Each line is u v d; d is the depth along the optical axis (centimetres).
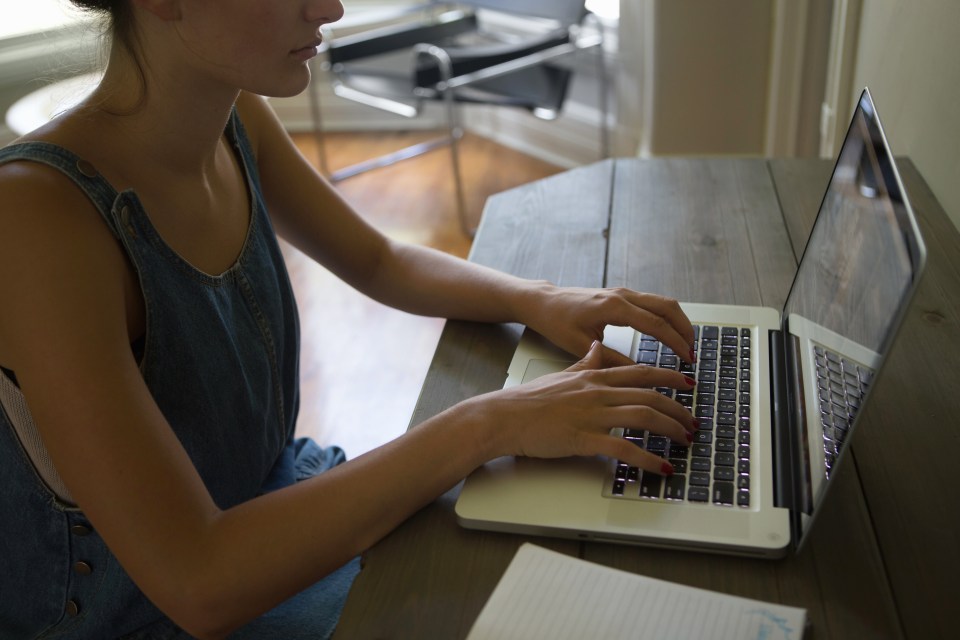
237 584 66
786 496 69
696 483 71
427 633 62
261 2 72
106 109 78
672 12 226
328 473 72
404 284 106
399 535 71
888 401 81
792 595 63
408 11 327
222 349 84
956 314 94
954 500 70
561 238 118
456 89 298
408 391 221
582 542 68
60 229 68
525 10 291
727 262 108
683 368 86
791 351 85
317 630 85
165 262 78
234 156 93
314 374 230
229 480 87
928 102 124
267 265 94
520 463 75
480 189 325
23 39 308
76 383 66
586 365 82
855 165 79
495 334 97
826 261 81
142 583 67
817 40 211
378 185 334
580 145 333
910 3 133
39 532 82
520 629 60
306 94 384
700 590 62
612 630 59
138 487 66
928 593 62
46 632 86
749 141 238
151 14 73
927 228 112
